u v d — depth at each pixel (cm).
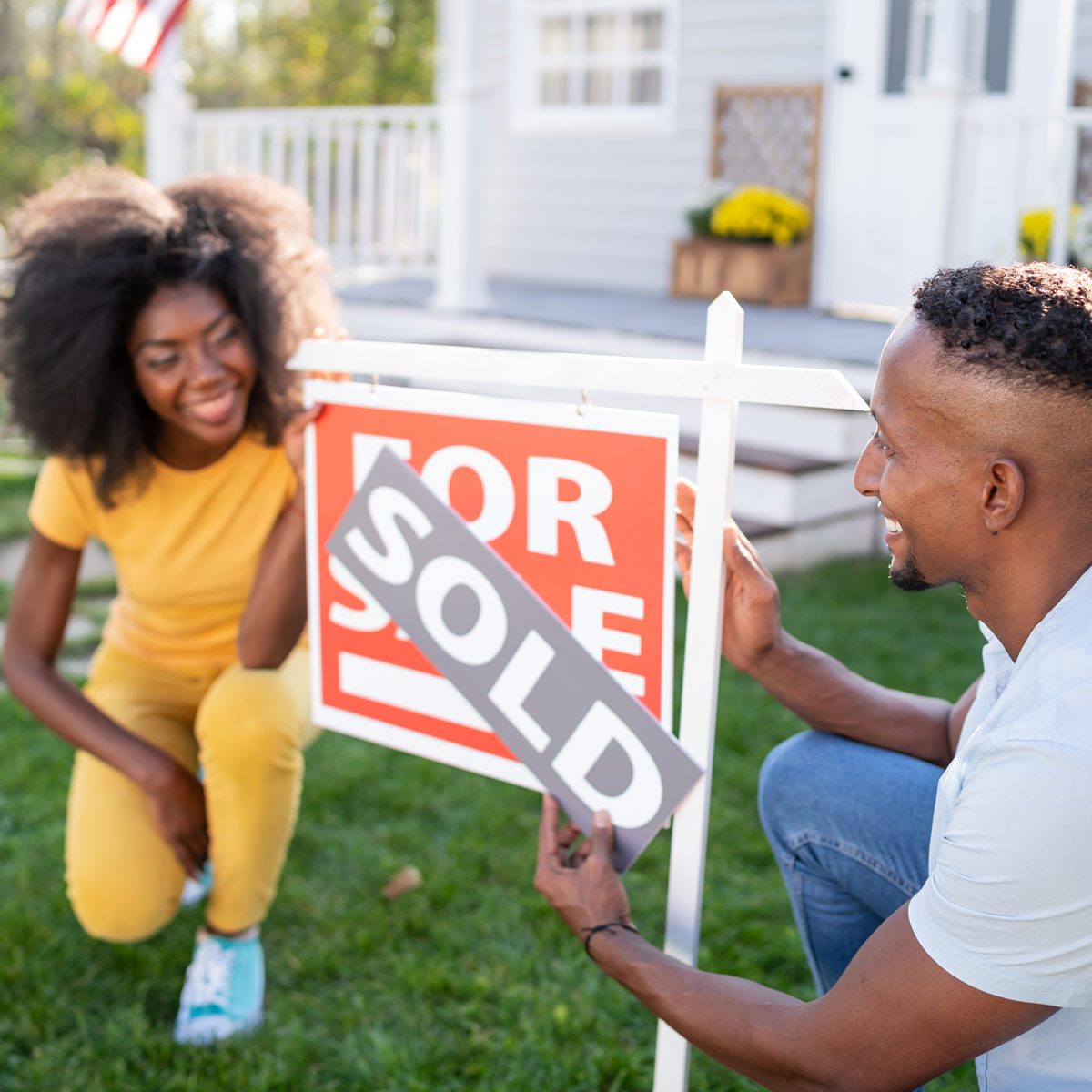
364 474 176
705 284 773
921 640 427
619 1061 222
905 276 575
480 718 171
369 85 1956
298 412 193
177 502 230
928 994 130
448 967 250
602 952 155
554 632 161
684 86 808
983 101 690
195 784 229
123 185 224
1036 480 127
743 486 523
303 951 258
